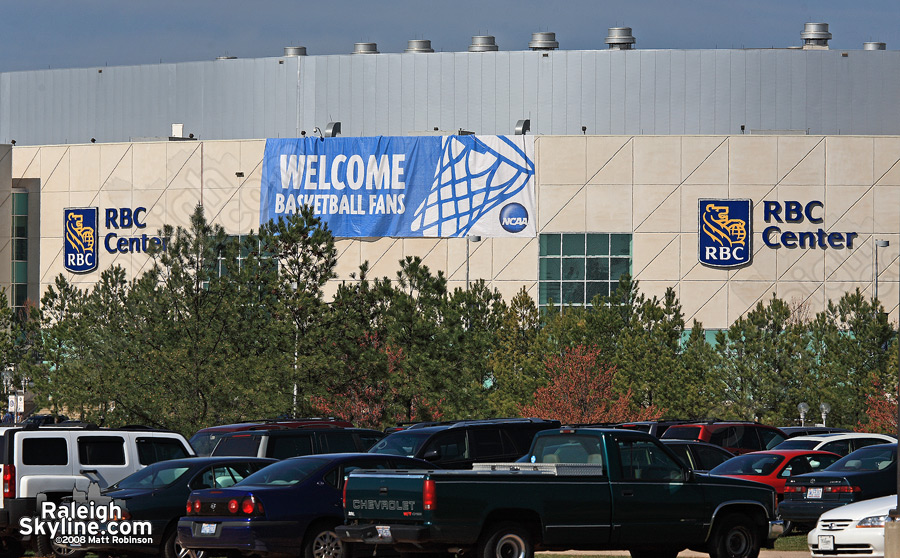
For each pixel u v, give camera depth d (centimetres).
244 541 2548
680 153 12169
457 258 12344
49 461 2948
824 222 12150
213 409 5441
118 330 5841
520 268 12269
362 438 3444
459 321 6191
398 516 2397
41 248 13325
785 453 3662
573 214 12225
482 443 3369
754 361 8288
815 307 12106
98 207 13138
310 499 2619
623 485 2522
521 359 8488
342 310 5888
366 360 5775
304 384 5641
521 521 2444
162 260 5875
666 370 8206
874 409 7988
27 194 13425
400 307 6031
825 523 2753
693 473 2612
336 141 12575
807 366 8256
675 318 8856
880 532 2662
